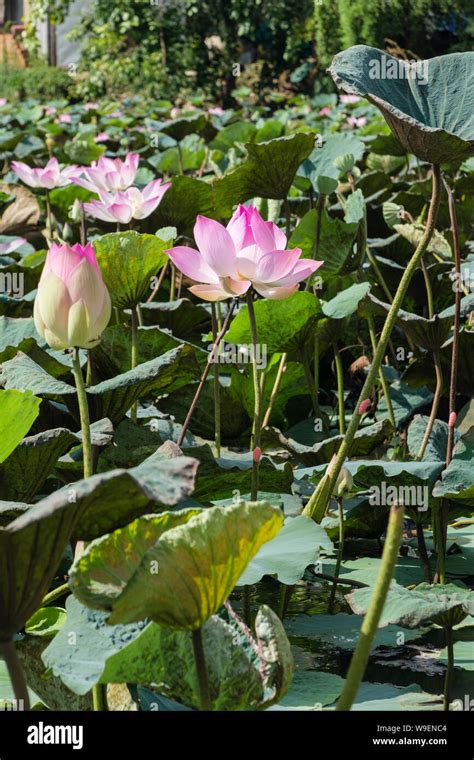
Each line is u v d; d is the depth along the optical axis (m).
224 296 3.81
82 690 3.47
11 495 3.92
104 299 3.62
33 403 3.69
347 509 4.49
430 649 3.96
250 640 3.55
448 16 21.14
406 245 6.04
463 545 4.46
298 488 4.54
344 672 3.87
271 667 3.47
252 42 26.22
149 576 3.31
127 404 4.07
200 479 4.12
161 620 3.36
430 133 3.70
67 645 3.57
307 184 5.49
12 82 25.34
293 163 4.65
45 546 3.39
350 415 5.38
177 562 3.32
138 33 24.77
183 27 24.98
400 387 4.96
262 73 25.16
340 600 4.17
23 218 8.30
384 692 3.79
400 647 3.97
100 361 4.45
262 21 25.08
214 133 13.57
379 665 3.90
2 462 3.82
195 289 3.80
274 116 19.09
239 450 5.04
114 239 4.18
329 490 3.96
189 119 9.06
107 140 14.12
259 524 3.34
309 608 4.14
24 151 13.34
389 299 5.31
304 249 4.81
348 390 5.85
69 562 4.13
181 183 5.70
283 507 4.11
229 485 4.16
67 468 4.00
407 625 3.70
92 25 25.34
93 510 3.56
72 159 10.98
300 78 24.45
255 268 3.75
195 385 4.99
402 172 10.08
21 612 3.39
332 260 4.80
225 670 3.50
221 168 7.73
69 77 25.50
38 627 3.89
